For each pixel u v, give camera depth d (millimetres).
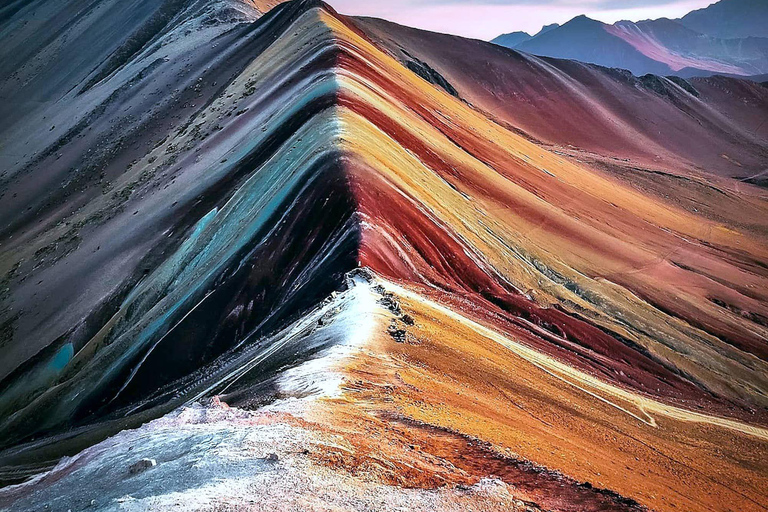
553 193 87938
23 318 64000
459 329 33156
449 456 16969
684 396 42469
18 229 94875
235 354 37594
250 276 44438
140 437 19094
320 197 47625
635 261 72188
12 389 54438
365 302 32031
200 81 113125
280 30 114188
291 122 66250
